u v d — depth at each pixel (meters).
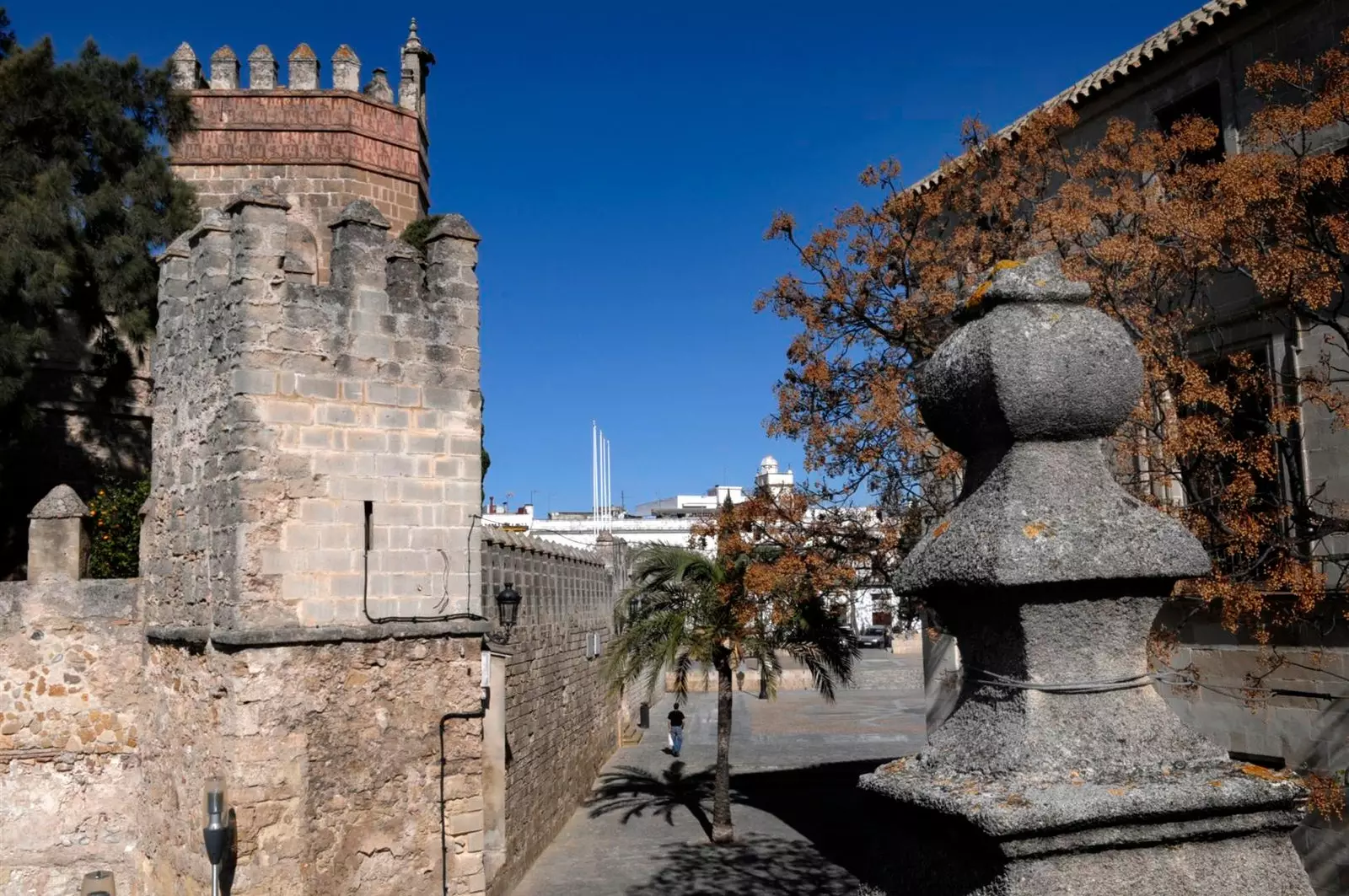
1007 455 3.37
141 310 20.75
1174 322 15.02
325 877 12.62
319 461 13.12
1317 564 14.78
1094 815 2.81
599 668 31.64
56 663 15.98
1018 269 3.48
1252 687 16.00
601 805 26.73
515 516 63.41
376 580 13.38
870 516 19.47
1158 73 19.14
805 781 29.67
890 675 55.50
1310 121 13.40
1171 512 13.31
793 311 19.16
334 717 12.89
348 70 27.77
